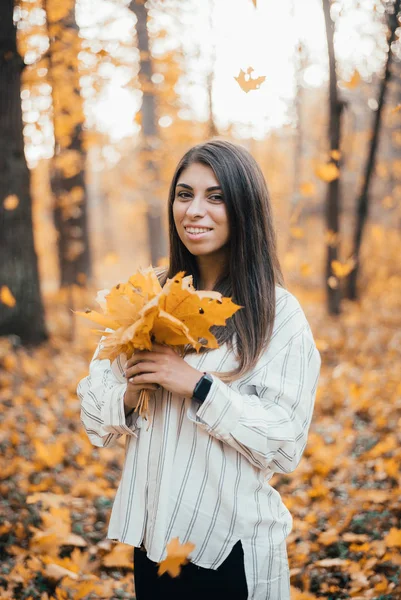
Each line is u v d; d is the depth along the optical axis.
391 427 4.40
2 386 5.32
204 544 1.49
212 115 9.05
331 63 6.05
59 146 6.84
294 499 3.36
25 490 3.31
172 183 1.75
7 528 2.93
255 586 1.51
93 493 3.38
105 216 28.89
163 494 1.49
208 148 1.65
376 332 7.94
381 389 5.35
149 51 7.54
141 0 6.10
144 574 1.60
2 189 6.39
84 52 5.27
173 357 1.48
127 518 1.55
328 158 4.64
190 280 1.45
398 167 9.79
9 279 6.61
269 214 1.70
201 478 1.50
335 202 9.09
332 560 2.71
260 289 1.61
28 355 6.29
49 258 16.80
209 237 1.64
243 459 1.53
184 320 1.41
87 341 7.16
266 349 1.57
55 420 4.51
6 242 6.55
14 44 5.48
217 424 1.44
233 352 1.57
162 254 14.38
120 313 1.42
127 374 1.51
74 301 9.94
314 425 4.75
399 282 12.16
